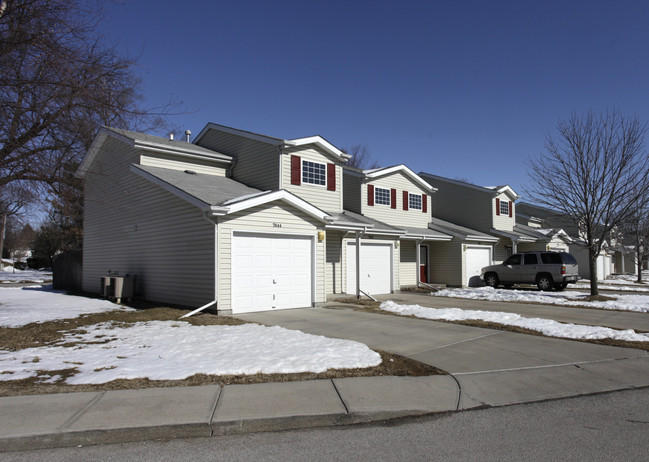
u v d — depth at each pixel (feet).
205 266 39.58
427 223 80.69
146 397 17.79
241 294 39.88
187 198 40.81
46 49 30.76
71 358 23.76
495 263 88.89
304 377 20.72
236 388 19.01
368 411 16.79
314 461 13.32
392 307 44.86
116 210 56.44
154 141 55.21
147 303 47.09
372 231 60.34
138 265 50.98
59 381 19.79
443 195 94.84
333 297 53.57
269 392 18.61
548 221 101.71
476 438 15.03
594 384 21.27
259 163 55.98
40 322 35.76
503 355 26.20
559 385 21.01
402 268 75.36
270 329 31.71
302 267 45.34
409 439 14.98
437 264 81.10
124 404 16.99
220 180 54.54
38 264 192.13
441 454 13.79
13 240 192.44
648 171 54.08
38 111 32.27
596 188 56.24
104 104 34.24
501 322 36.68
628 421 16.67
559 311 45.68
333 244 58.44
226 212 37.99
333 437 15.17
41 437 14.33
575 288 78.59
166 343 27.17
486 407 18.12
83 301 51.37
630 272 160.97
